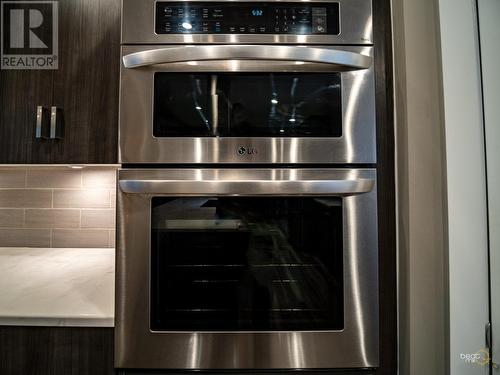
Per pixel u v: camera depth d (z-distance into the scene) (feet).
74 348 2.75
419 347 2.80
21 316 2.72
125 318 2.72
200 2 2.83
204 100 2.83
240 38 2.81
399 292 2.86
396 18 3.05
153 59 2.69
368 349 2.75
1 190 4.72
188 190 2.66
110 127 3.21
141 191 2.66
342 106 2.83
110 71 3.22
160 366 2.72
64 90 3.23
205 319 2.76
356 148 2.83
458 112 2.74
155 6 2.83
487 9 2.76
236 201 2.78
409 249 2.85
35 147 3.23
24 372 2.73
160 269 2.76
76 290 3.25
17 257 4.34
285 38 2.82
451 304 2.66
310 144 2.82
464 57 2.76
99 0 3.26
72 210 4.72
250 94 2.84
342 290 2.77
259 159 2.80
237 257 2.78
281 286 2.79
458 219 2.70
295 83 2.85
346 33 2.85
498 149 2.70
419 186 2.88
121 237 2.74
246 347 2.74
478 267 2.67
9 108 3.24
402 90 2.94
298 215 2.79
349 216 2.79
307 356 2.75
